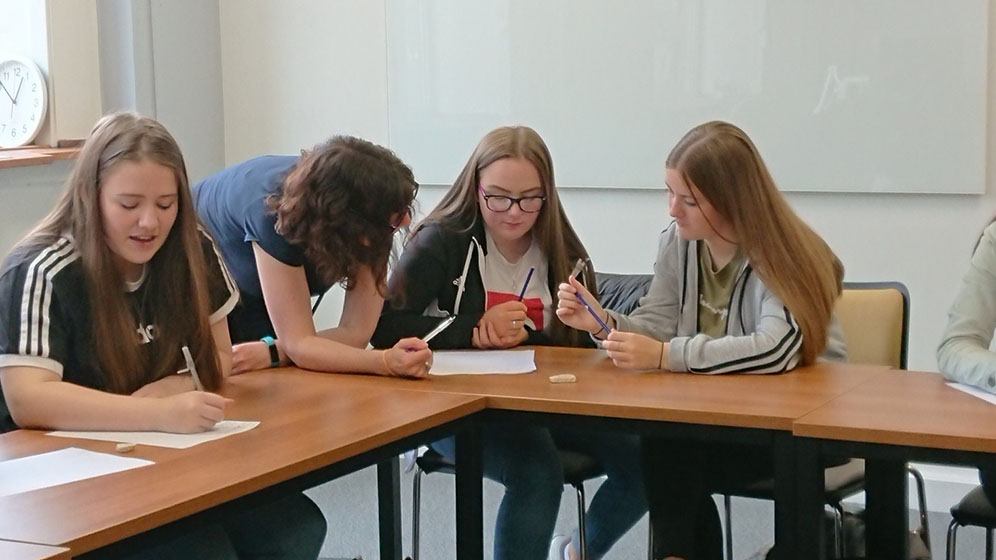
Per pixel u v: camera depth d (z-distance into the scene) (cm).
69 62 393
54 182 381
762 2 358
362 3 422
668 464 216
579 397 192
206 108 440
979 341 201
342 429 170
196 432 168
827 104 353
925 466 358
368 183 211
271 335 239
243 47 444
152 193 179
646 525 343
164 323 195
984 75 331
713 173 216
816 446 169
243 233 233
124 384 187
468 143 410
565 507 362
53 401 170
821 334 217
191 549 166
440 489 383
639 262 389
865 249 355
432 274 247
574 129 391
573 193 397
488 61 402
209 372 199
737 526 343
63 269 179
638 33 377
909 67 340
